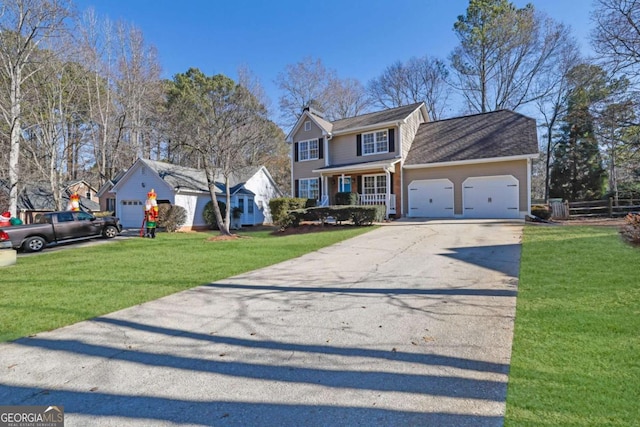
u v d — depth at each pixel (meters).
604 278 5.23
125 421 2.37
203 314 4.64
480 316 4.12
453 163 16.55
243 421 2.33
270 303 5.02
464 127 19.09
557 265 6.20
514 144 15.79
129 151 28.03
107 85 26.42
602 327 3.57
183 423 2.33
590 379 2.62
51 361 3.35
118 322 4.40
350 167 18.38
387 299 4.97
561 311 4.08
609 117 16.28
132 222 21.02
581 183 23.30
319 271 7.00
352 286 5.76
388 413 2.35
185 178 21.16
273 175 34.78
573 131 23.59
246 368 3.10
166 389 2.79
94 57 24.80
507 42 26.50
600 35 14.91
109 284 6.42
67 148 25.39
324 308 4.70
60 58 20.27
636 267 5.73
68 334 4.03
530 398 2.42
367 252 8.77
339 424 2.25
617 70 15.12
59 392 2.78
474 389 2.60
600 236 8.84
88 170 29.05
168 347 3.62
